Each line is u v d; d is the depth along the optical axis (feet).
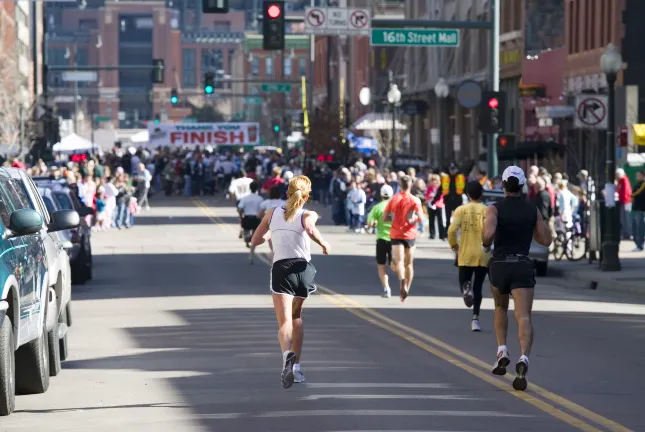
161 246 379.14
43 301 124.06
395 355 150.41
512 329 177.47
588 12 496.64
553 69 533.55
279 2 325.21
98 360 148.97
